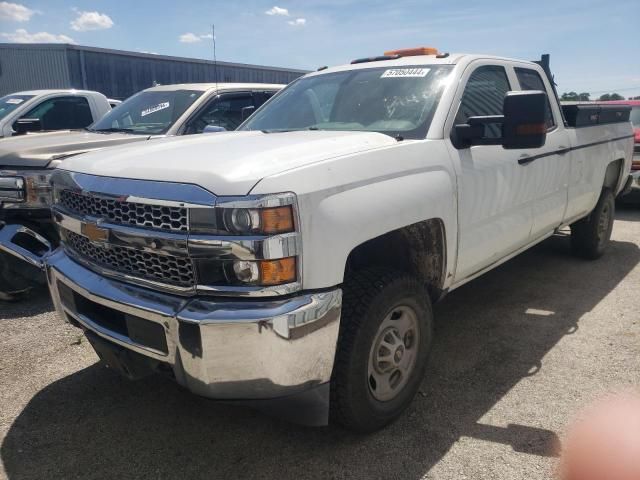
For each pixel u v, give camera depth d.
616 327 4.18
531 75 4.40
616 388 3.29
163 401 3.23
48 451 2.76
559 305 4.65
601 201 5.63
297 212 2.23
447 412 3.06
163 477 2.57
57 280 2.89
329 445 2.79
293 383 2.30
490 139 3.15
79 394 3.30
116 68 16.72
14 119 7.29
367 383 2.67
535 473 2.55
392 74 3.70
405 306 2.87
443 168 3.04
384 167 2.68
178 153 2.70
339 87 3.86
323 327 2.32
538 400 3.17
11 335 4.12
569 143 4.59
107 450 2.77
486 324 4.28
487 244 3.54
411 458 2.68
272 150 2.60
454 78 3.46
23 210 4.71
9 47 17.83
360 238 2.45
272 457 2.71
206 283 2.25
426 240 3.09
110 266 2.62
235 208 2.16
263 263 2.18
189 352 2.24
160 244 2.32
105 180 2.56
